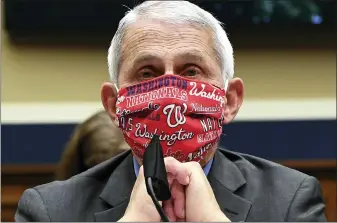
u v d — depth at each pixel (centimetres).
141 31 156
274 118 390
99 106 393
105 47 395
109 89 166
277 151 391
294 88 393
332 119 391
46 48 395
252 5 388
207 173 163
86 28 393
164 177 126
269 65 392
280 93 393
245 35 387
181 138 154
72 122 390
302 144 392
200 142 155
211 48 158
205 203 140
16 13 391
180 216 142
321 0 389
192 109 154
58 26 392
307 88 393
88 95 395
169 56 154
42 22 391
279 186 160
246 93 392
